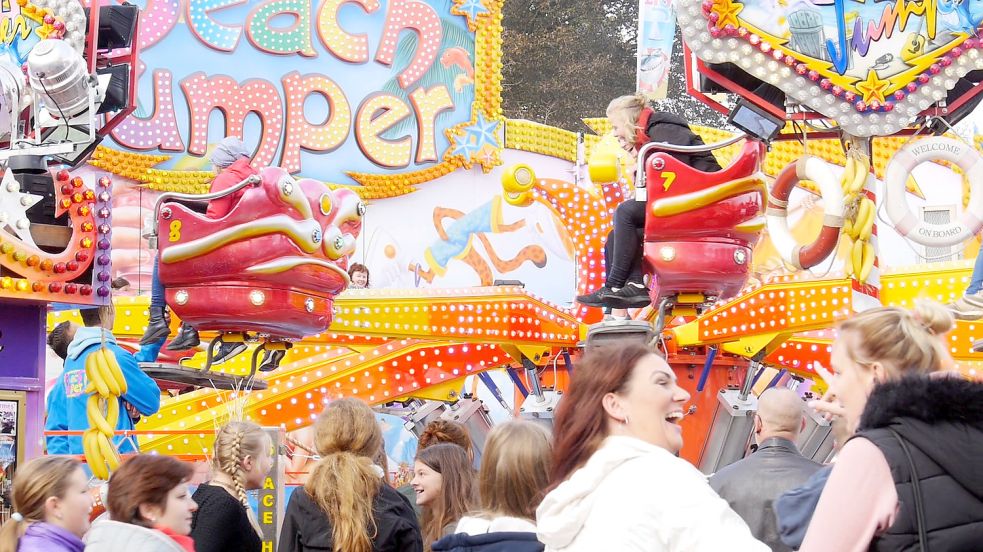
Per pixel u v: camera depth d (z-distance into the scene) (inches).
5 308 288.8
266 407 389.4
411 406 532.7
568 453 121.5
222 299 311.4
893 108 323.3
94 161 574.2
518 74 1240.8
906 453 110.7
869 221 334.6
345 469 195.5
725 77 334.6
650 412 119.7
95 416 290.4
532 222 748.6
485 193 729.6
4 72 300.7
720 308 370.3
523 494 160.4
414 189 697.0
